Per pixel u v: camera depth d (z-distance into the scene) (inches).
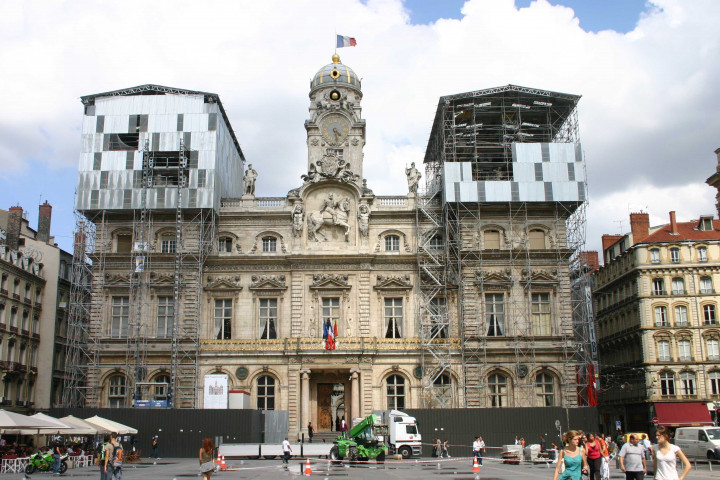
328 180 3061.0
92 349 2910.9
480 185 2962.6
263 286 2982.3
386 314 2987.2
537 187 2972.4
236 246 3043.8
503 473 1779.0
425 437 2608.3
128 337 2832.2
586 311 3240.7
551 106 3149.6
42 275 3430.1
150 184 3021.7
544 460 2162.9
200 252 2955.2
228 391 2637.8
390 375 2874.0
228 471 1892.2
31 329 3277.6
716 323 3289.9
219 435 2527.1
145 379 2888.8
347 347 2837.1
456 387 2869.1
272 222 3063.5
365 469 1945.1
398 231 3051.2
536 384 2893.7
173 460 2396.7
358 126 3169.3
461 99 3065.9
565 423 2645.2
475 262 2955.2
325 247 3029.0
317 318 2957.7
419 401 2832.2
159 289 2972.4
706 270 3351.4
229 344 2876.5
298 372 2837.1
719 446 1953.7
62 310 3531.0
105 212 2999.5
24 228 3494.1
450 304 2989.7
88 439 2746.1
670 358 3289.9
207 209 2977.4
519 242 2994.6
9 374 3011.8
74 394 2908.5
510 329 2920.8
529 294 2933.1
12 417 1803.6
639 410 3405.5
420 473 1782.7
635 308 3442.4
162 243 3046.3
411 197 3090.6
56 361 3430.1
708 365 3255.4
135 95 3149.6
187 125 3051.2
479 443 1962.4
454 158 3036.4
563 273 2962.6
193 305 2935.5
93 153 3029.0
